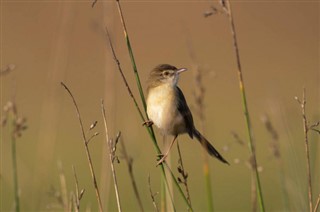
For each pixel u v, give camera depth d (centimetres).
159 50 2922
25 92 2370
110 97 1053
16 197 742
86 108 2272
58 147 2081
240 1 3494
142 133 2133
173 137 973
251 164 685
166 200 852
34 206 1052
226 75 2722
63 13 1231
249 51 3019
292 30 3294
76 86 2438
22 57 2644
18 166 1311
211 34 3114
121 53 2491
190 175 1798
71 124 2188
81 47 2788
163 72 973
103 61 2680
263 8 3456
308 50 3059
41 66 2578
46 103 1150
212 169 1883
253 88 2639
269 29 3269
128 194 1673
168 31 3089
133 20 3189
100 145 2098
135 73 801
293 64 2905
